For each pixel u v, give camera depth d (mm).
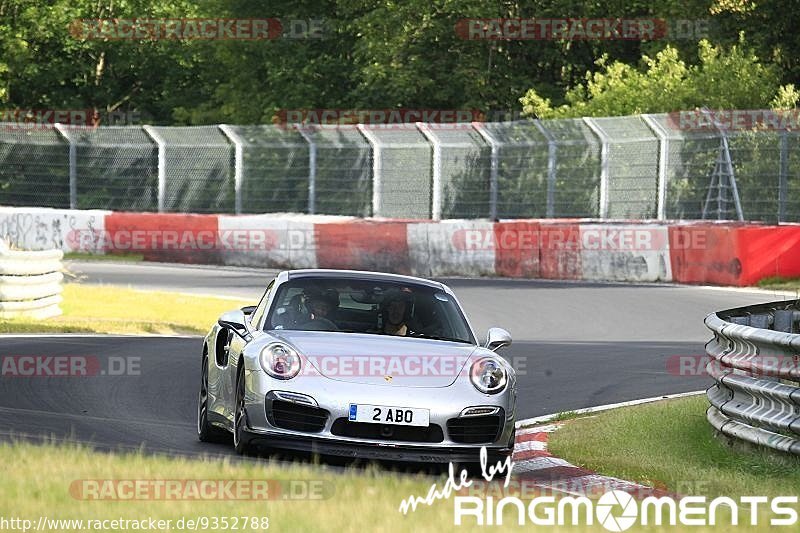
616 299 82375
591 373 52781
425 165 114500
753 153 102562
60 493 21938
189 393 44531
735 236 89312
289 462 29266
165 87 191875
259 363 29656
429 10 155750
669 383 50188
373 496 22531
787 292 85562
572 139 108250
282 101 165125
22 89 181625
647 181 105688
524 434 37438
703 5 143875
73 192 126812
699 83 127250
